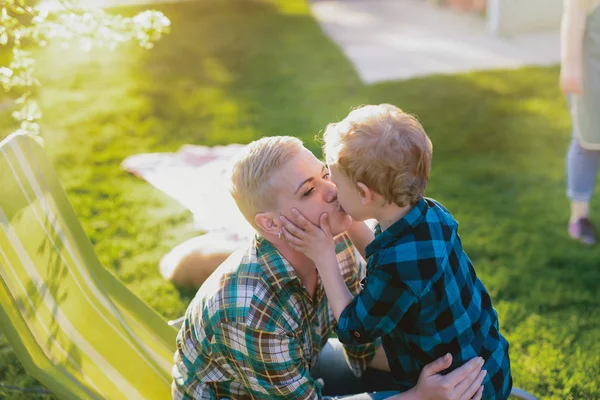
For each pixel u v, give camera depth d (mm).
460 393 1811
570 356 3096
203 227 3979
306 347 1943
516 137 5555
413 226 1782
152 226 4227
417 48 7781
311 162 1811
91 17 2664
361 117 1742
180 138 5586
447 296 1796
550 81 6676
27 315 1848
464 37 8148
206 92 6594
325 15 9297
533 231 4207
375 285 1780
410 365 1932
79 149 5328
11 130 5492
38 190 2152
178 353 1947
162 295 3533
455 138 5535
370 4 9875
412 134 1719
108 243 4043
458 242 1895
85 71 7086
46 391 2865
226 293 1791
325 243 1810
